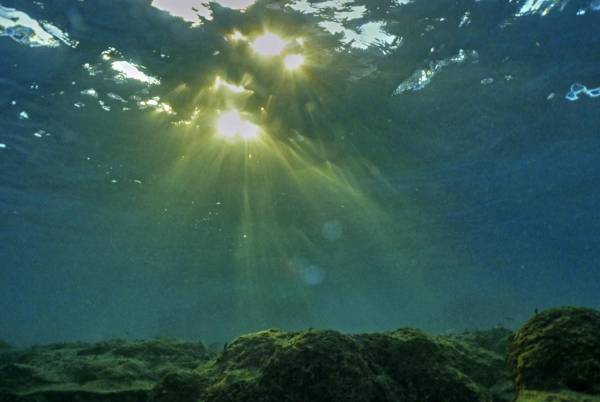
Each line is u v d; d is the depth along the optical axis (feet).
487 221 97.55
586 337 13.61
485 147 58.65
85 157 64.03
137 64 41.24
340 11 33.71
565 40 37.93
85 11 34.76
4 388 20.08
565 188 76.79
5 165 69.77
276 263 147.43
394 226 100.42
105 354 27.04
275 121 50.08
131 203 85.15
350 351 14.64
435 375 15.31
